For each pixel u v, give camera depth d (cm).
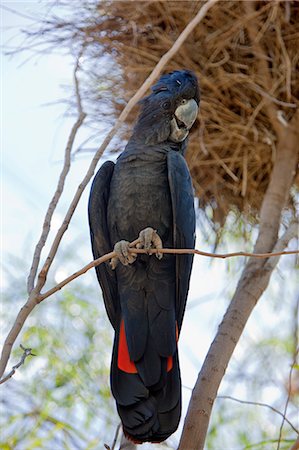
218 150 967
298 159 955
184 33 686
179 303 746
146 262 738
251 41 926
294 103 930
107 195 771
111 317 773
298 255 1001
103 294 773
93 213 761
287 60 888
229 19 923
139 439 657
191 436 677
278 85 923
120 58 970
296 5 908
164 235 761
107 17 978
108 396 955
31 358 964
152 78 672
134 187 759
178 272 739
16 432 895
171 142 795
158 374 691
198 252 595
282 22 907
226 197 998
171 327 725
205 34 934
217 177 975
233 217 1018
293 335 1001
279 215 873
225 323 757
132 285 741
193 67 939
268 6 891
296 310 998
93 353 984
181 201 746
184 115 792
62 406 935
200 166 978
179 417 665
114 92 990
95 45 990
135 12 958
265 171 980
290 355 988
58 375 957
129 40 973
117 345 713
